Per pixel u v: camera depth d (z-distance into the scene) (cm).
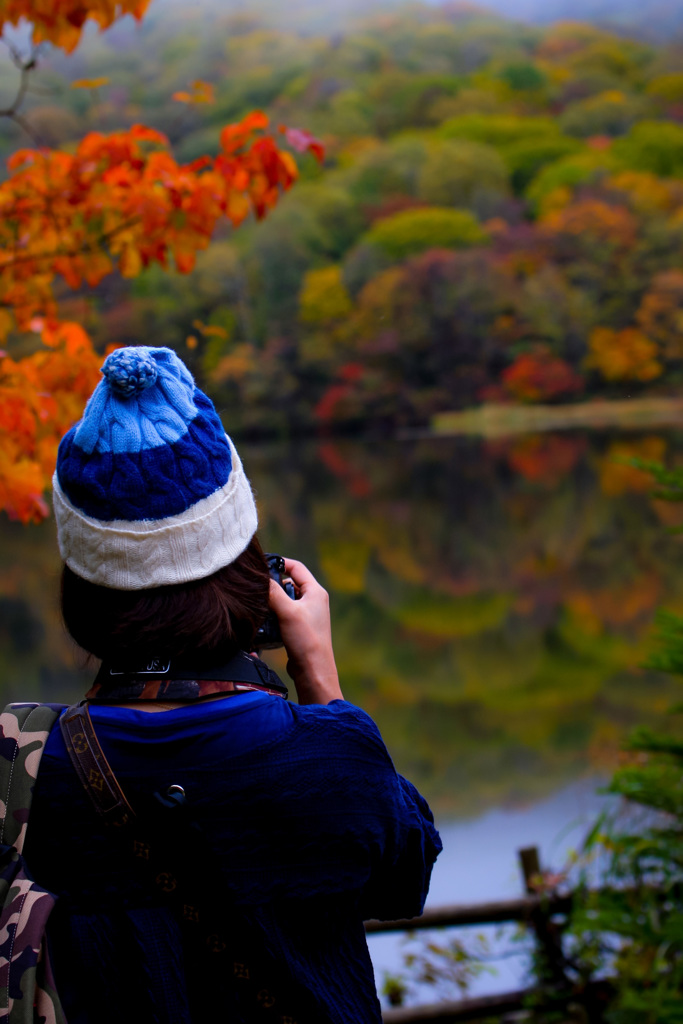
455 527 2905
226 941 55
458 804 787
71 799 56
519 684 1305
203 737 57
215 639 57
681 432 4197
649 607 1803
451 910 291
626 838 255
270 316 4603
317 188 5378
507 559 2417
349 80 6581
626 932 249
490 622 1777
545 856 556
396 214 5231
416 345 4794
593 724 1068
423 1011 282
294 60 6650
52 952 55
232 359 3647
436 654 1546
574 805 731
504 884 527
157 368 58
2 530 2320
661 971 243
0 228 185
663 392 4894
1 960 53
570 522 2820
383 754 59
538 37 7781
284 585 69
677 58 7375
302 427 4638
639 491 3194
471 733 1079
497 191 5606
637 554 2314
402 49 7319
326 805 57
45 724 59
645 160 5762
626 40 7756
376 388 4697
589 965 279
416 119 6556
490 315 4825
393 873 61
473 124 6294
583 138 6391
